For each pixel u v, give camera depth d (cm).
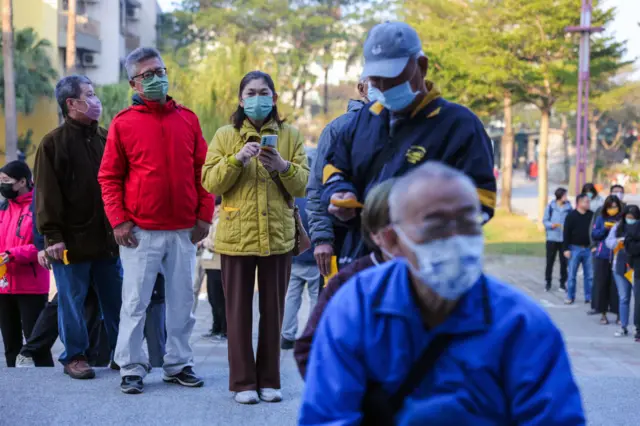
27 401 575
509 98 3166
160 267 602
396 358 234
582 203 1585
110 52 6009
